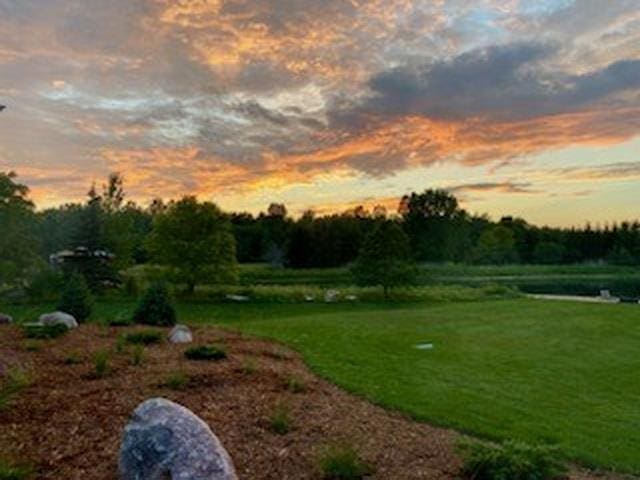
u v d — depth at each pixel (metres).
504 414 11.84
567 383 15.02
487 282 63.03
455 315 29.27
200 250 42.00
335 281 63.31
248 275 67.19
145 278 47.34
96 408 9.80
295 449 8.72
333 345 19.06
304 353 17.25
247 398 10.96
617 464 9.48
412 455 8.85
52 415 9.41
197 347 14.40
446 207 95.94
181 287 44.66
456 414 11.64
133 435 6.96
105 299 38.84
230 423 9.55
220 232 43.50
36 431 8.77
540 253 102.62
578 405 12.91
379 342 20.22
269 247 86.00
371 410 11.44
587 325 25.59
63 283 38.19
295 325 24.20
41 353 13.67
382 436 9.70
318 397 11.71
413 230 94.50
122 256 45.66
